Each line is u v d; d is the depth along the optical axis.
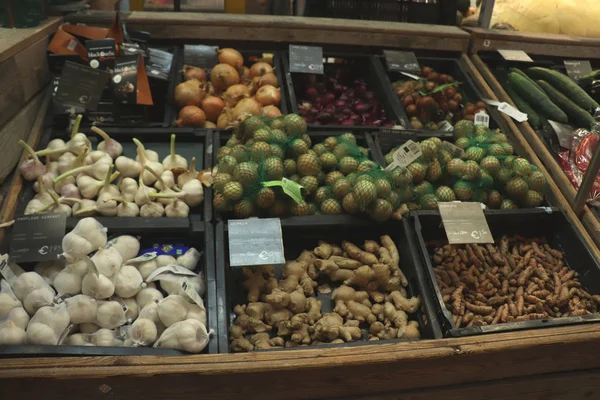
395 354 1.85
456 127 2.89
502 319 2.17
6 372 1.63
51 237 2.05
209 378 1.74
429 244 2.47
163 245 2.23
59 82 2.57
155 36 3.23
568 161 3.00
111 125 2.76
